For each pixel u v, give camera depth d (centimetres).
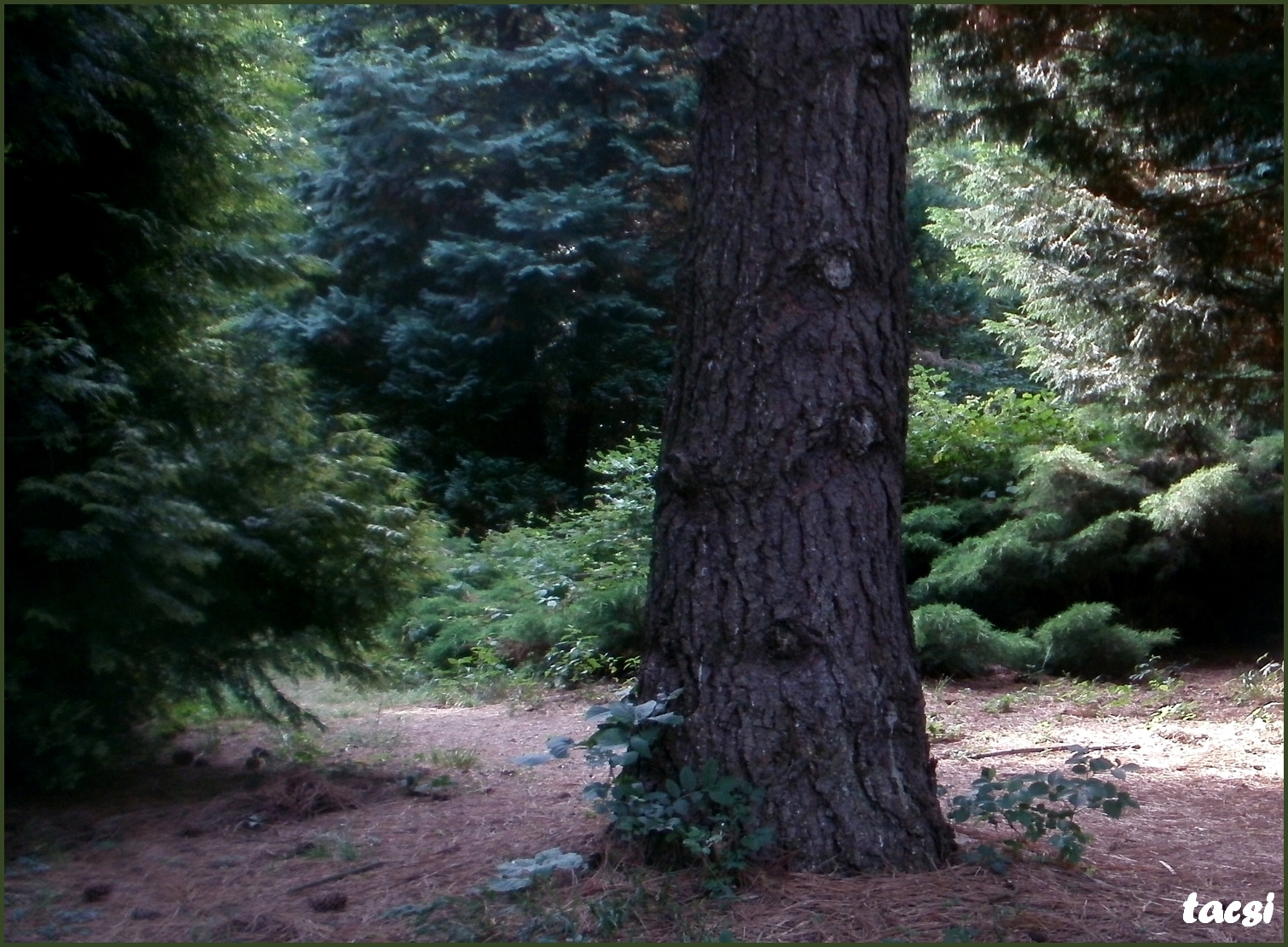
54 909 439
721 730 429
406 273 2169
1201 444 1140
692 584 443
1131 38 832
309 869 484
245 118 731
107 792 626
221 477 639
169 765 691
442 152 2058
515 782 650
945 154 1341
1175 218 900
